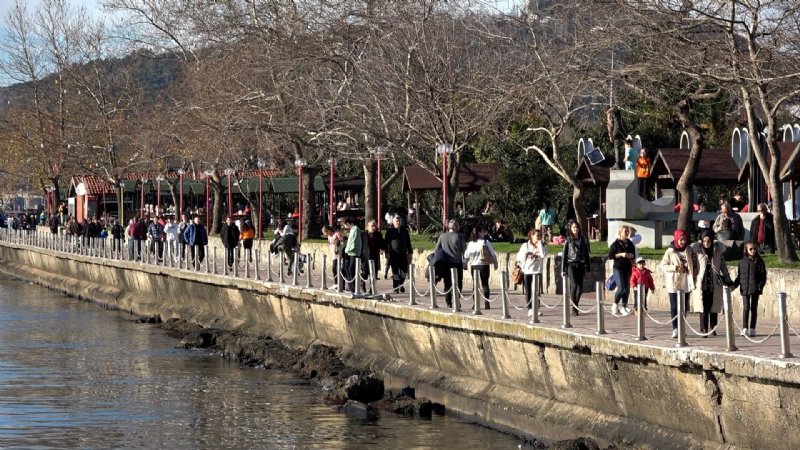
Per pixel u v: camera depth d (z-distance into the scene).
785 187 53.34
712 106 64.38
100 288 72.81
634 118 69.38
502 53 60.81
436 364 33.88
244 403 34.19
